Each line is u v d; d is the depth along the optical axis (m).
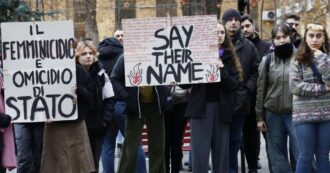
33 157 13.16
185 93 14.80
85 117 13.05
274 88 13.62
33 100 12.71
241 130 14.61
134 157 13.70
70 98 12.69
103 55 15.08
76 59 13.12
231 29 14.75
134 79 13.09
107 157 14.55
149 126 13.73
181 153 15.26
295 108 12.58
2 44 12.67
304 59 12.41
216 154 13.38
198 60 13.05
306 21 26.83
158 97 13.50
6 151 12.46
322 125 12.48
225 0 37.72
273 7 38.16
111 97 13.27
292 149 13.62
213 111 13.23
